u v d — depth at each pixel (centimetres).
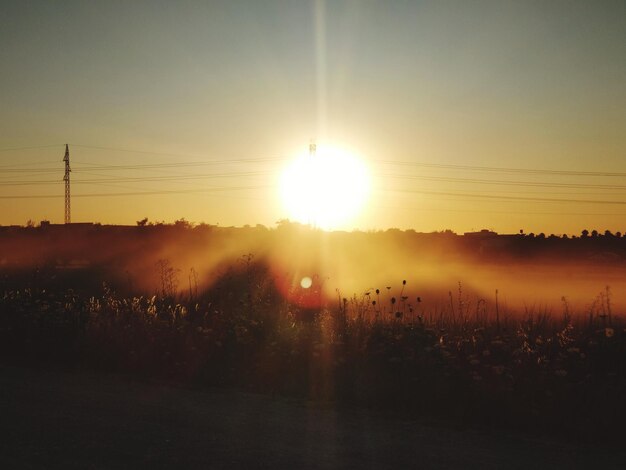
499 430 917
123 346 1361
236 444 833
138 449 812
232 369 1222
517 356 1104
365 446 830
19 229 7481
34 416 962
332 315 1491
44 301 1692
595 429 879
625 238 8050
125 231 6619
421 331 1227
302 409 1017
